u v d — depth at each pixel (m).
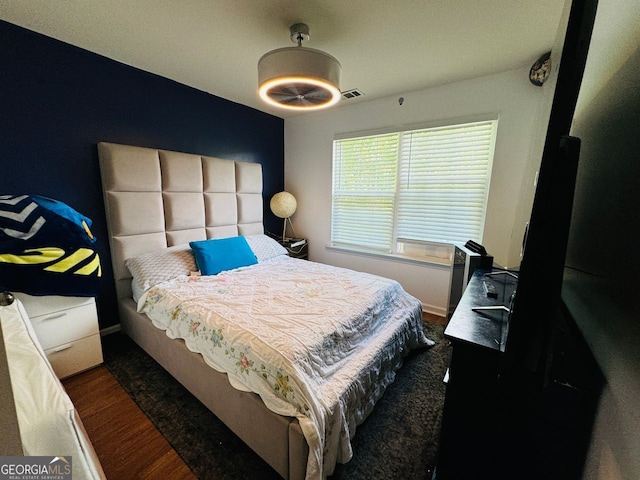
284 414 1.10
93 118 2.08
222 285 2.04
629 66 0.70
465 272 1.90
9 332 1.12
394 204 3.01
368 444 1.36
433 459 1.29
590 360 0.79
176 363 1.67
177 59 2.10
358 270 3.38
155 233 2.40
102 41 1.86
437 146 2.66
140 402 1.60
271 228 3.81
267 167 3.60
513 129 2.24
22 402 0.74
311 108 2.06
